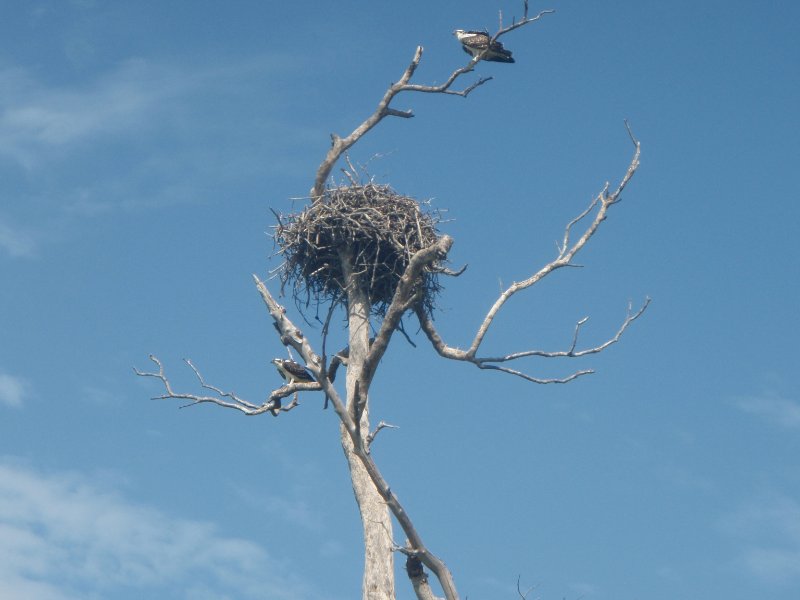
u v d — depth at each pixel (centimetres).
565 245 1819
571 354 1762
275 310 1731
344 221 2014
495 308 1802
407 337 1931
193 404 1839
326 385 1650
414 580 1677
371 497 1830
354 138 2108
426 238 2052
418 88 2120
